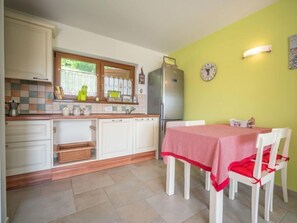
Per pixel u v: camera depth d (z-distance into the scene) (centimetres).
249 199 162
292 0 168
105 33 266
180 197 163
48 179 191
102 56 274
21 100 216
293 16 167
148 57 332
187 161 141
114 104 295
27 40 192
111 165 241
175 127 174
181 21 227
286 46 173
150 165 253
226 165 114
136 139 264
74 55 260
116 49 289
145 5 192
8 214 132
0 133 112
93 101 270
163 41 295
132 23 234
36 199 154
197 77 287
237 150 125
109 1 185
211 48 261
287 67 172
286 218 131
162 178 206
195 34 265
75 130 256
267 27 189
